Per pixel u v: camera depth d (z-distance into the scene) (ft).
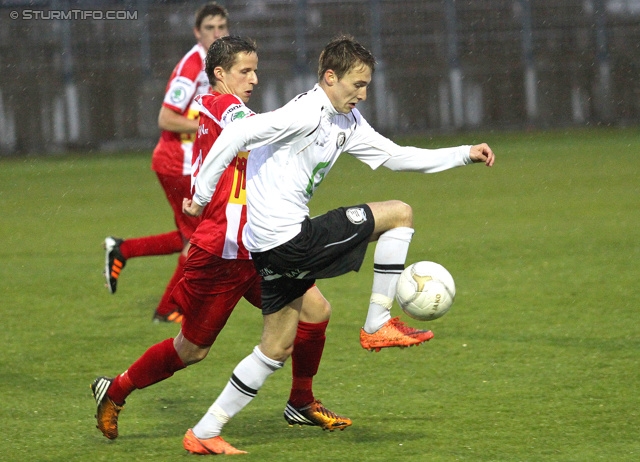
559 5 297.74
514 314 76.13
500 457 44.04
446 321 74.64
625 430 47.52
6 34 264.31
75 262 109.29
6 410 54.24
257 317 79.51
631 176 177.17
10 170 232.73
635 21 302.25
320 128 43.70
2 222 144.97
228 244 47.11
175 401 56.03
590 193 156.46
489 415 50.96
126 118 275.18
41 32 266.57
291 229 43.65
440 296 45.85
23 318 80.18
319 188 184.44
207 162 43.01
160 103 276.41
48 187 195.21
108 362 65.41
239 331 74.23
